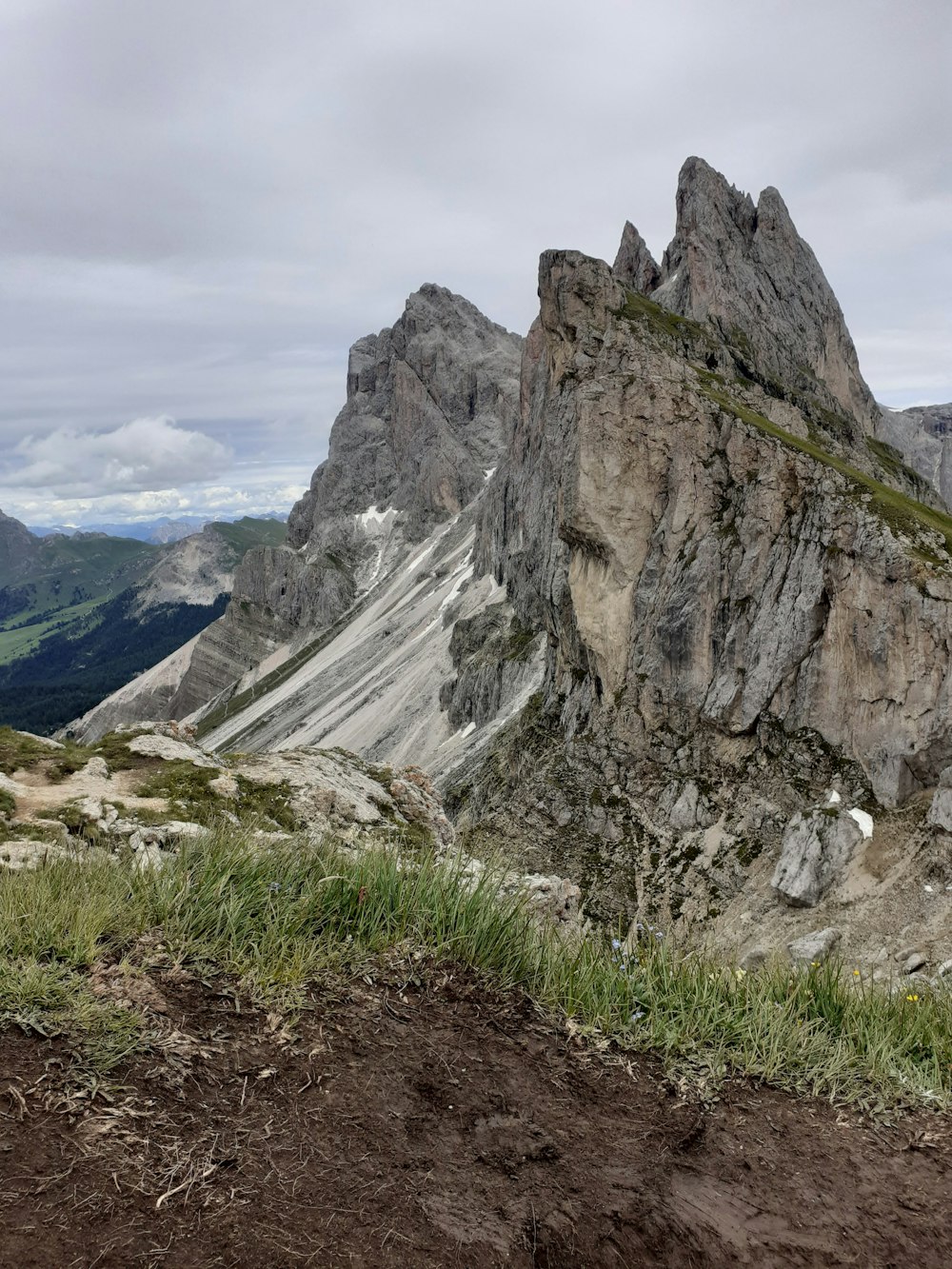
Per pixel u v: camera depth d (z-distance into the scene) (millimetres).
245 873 7750
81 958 6047
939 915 45812
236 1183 4336
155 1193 4148
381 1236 4188
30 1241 3676
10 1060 4883
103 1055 5055
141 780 14656
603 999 7152
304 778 16219
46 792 13328
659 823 70250
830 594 64125
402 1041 6113
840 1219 5004
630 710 77000
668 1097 6102
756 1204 5027
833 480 68188
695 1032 6961
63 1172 4137
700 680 72562
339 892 7863
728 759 69000
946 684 54688
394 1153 4879
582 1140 5391
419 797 18125
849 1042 7238
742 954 52625
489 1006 6891
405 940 7457
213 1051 5461
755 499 72562
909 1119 6355
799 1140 5824
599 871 68750
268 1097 5145
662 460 80938
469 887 8508
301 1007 6180
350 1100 5289
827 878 52531
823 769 61312
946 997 8602
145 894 6996
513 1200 4676
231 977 6387
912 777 55719
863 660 60062
